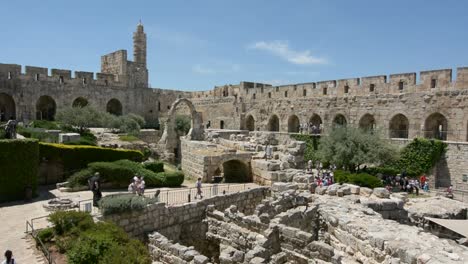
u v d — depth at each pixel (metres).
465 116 42.53
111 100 77.19
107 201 18.61
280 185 25.50
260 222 18.16
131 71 77.81
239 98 74.88
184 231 21.53
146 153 45.81
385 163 42.44
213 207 22.17
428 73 46.09
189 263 14.99
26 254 14.88
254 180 33.84
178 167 42.31
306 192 24.22
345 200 21.98
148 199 20.20
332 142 43.81
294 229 15.52
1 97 63.12
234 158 34.31
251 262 13.48
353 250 15.99
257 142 44.84
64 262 14.10
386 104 50.44
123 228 18.67
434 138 45.56
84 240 14.49
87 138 45.47
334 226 17.69
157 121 81.88
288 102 64.62
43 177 30.92
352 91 54.81
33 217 20.05
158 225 20.22
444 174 41.81
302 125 61.28
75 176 28.20
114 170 28.70
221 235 20.50
